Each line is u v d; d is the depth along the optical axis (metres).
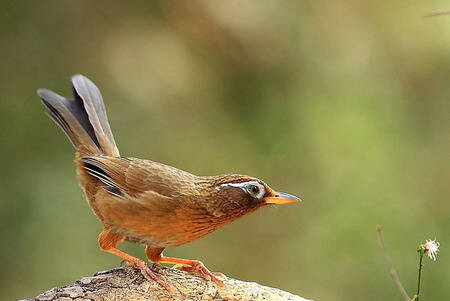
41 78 15.38
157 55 16.17
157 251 8.14
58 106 9.18
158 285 7.49
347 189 15.05
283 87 16.31
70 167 14.31
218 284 7.69
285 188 15.27
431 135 16.14
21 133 14.48
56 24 15.86
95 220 13.87
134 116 15.53
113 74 15.87
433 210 14.95
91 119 9.05
